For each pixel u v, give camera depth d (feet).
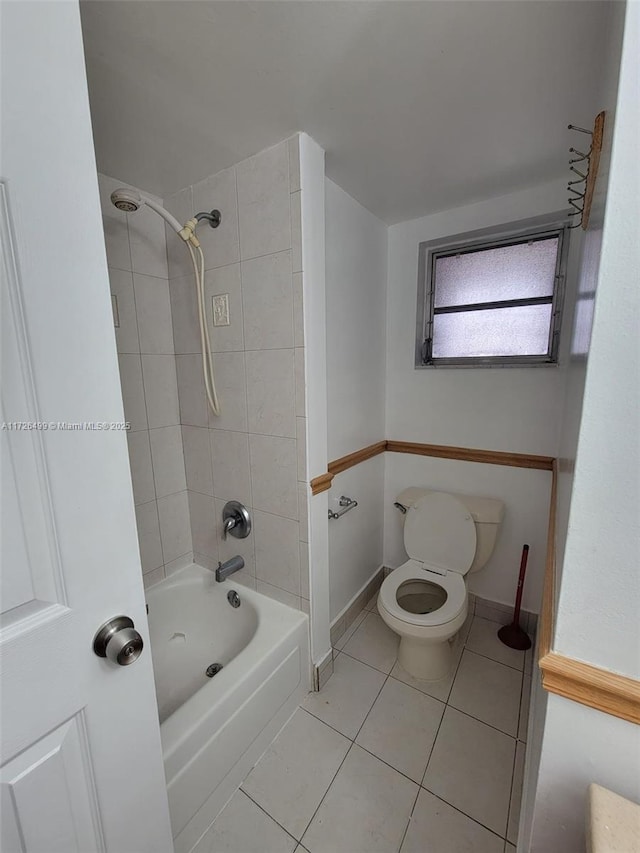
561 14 2.51
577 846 1.96
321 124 3.74
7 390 1.54
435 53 2.86
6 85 1.43
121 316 4.96
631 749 1.75
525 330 5.65
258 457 4.96
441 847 3.41
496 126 3.83
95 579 1.90
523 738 4.41
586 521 1.70
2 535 1.57
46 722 1.78
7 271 1.50
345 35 2.69
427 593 5.96
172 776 3.21
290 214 4.05
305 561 4.81
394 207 5.85
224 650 5.45
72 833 1.94
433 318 6.40
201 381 5.37
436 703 4.89
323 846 3.44
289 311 4.27
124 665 2.02
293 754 4.26
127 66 2.93
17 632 1.64
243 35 2.66
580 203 4.62
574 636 1.81
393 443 7.06
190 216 4.95
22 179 1.50
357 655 5.74
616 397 1.58
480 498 6.20
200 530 5.97
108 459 1.91
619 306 1.53
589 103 3.45
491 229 5.60
